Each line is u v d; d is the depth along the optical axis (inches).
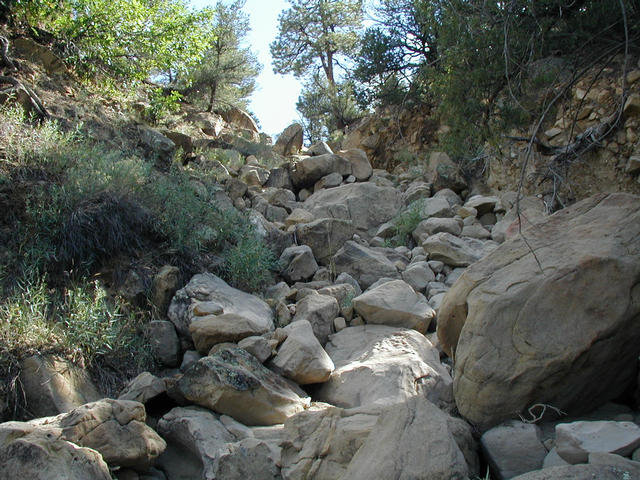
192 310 229.8
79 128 321.7
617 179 325.1
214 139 519.2
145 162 348.2
